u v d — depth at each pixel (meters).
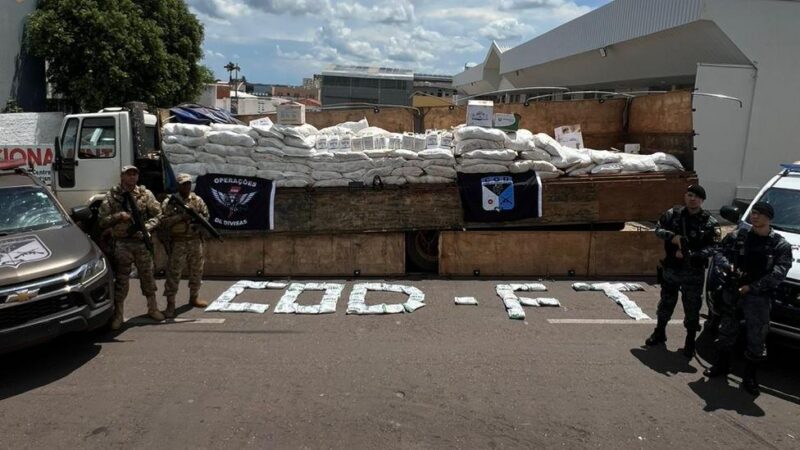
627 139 11.05
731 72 13.43
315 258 8.40
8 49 18.78
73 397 4.54
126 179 6.04
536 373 5.10
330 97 59.31
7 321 4.74
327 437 3.94
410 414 4.29
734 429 4.19
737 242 4.95
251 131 8.21
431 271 8.70
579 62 24.53
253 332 6.11
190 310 6.85
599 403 4.54
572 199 8.43
